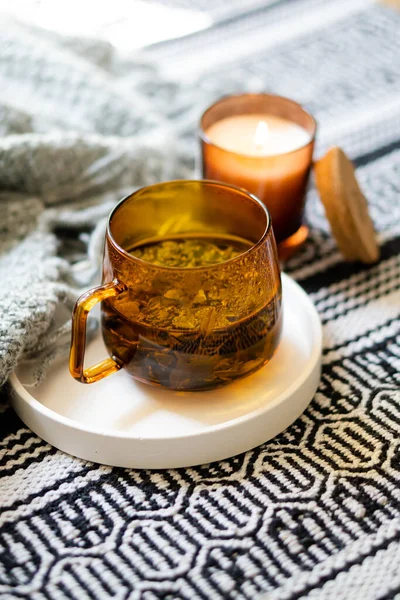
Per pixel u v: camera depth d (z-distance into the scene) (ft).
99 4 3.34
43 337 2.03
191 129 2.77
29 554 1.71
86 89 2.63
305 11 3.30
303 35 3.18
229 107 2.43
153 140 2.52
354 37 3.16
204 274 1.76
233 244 2.09
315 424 1.94
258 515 1.77
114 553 1.71
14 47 2.66
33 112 2.52
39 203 2.37
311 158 2.27
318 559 1.70
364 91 2.91
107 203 2.43
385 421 1.94
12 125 2.47
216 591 1.65
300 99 2.87
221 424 1.83
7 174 2.34
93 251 2.24
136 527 1.75
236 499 1.80
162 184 1.98
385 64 3.03
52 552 1.72
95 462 1.87
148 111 2.65
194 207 2.05
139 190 1.95
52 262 2.18
